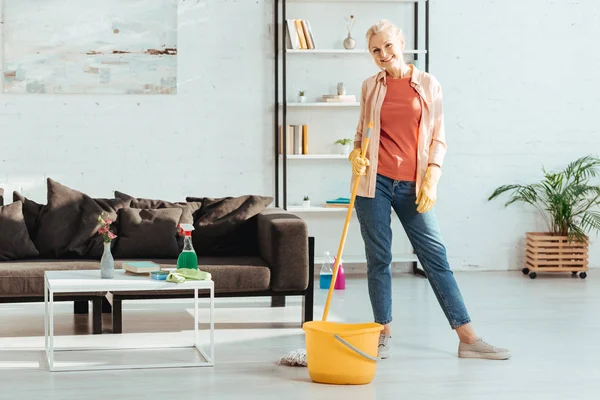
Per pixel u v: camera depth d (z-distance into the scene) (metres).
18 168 7.09
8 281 4.80
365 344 3.93
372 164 4.41
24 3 6.99
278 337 4.98
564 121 7.79
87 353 4.56
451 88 7.64
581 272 7.39
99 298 5.00
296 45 7.17
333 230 7.59
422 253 4.49
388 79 4.44
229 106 7.36
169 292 4.98
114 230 5.57
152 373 4.17
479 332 5.12
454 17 7.61
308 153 7.51
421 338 4.93
